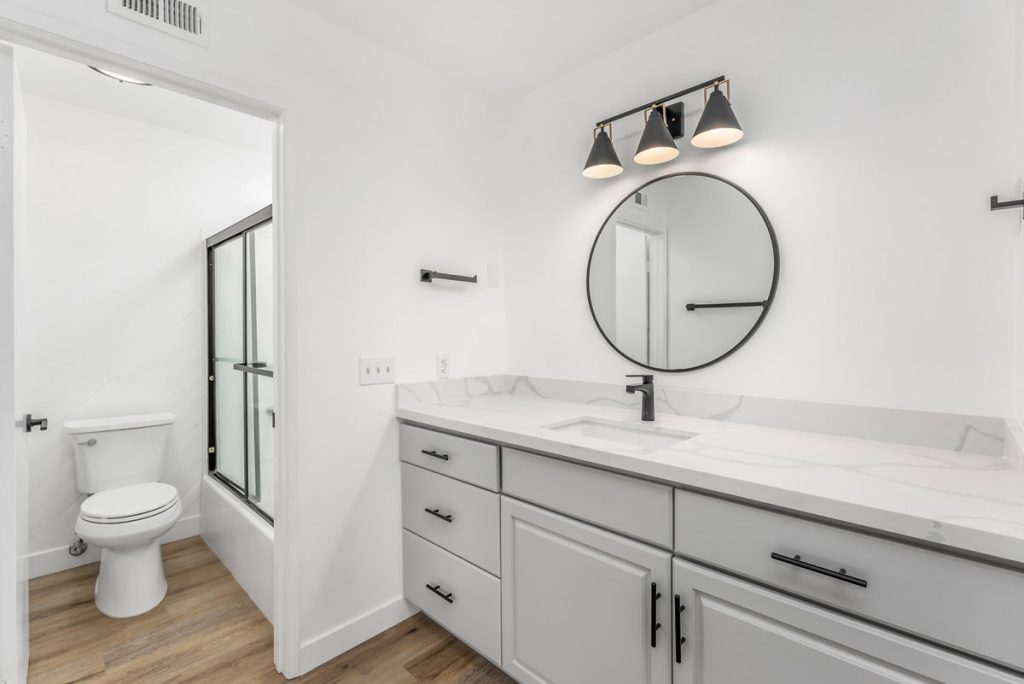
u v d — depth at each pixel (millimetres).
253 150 2977
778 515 965
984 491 905
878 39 1317
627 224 1856
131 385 2594
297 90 1610
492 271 2295
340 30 1730
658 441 1528
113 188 2539
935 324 1237
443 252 2078
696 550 1087
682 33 1711
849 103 1365
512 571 1491
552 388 2113
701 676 1087
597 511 1271
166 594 2150
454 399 2098
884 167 1310
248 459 2369
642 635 1185
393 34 1785
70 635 1850
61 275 2395
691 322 1685
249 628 1896
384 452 1868
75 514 2408
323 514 1685
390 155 1887
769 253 1509
